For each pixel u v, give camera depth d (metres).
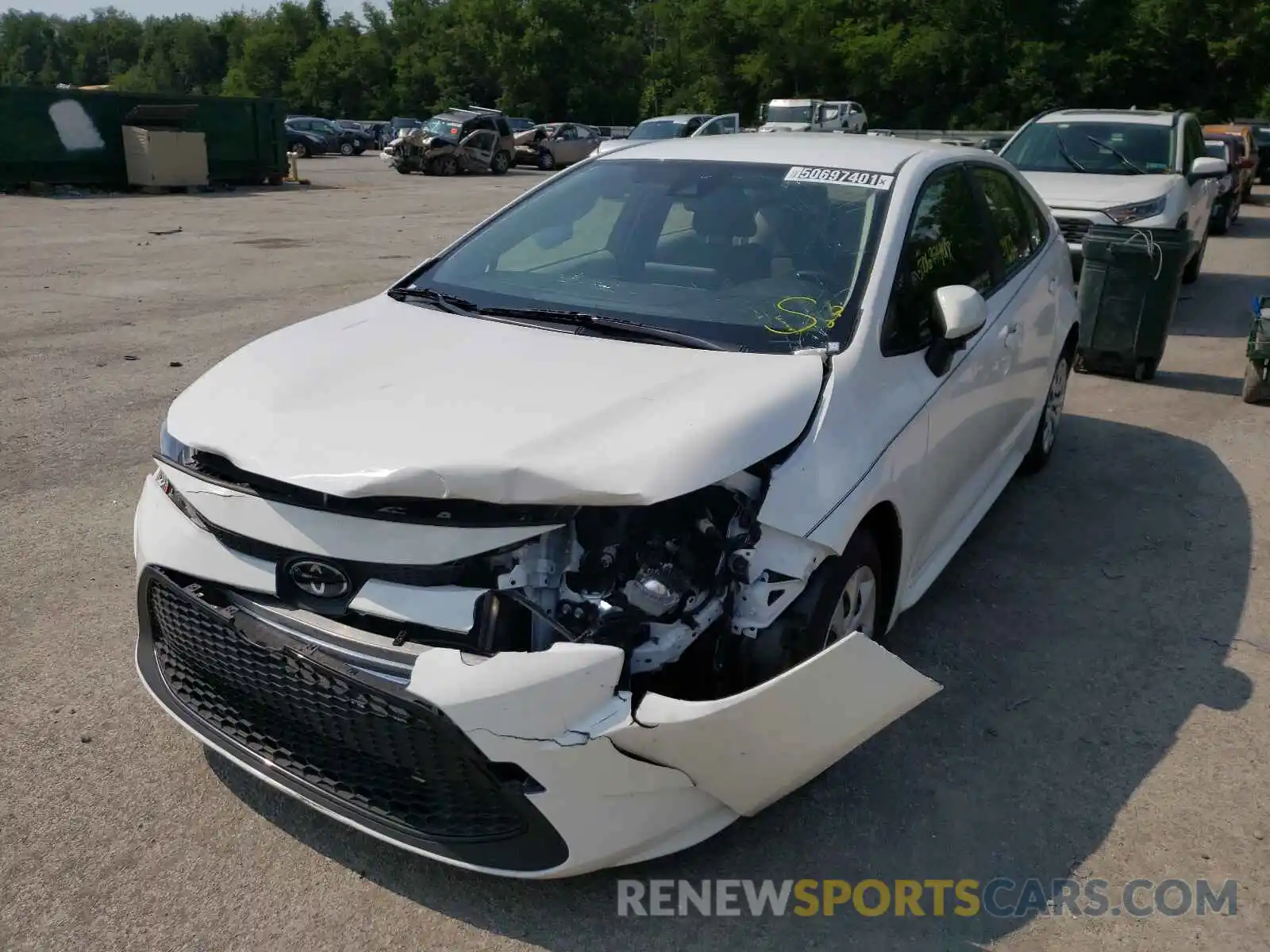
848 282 3.47
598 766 2.43
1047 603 4.38
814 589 2.83
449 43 75.75
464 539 2.50
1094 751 3.39
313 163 39.34
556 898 2.75
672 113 66.81
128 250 13.94
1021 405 4.86
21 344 8.33
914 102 52.16
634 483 2.49
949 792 3.19
